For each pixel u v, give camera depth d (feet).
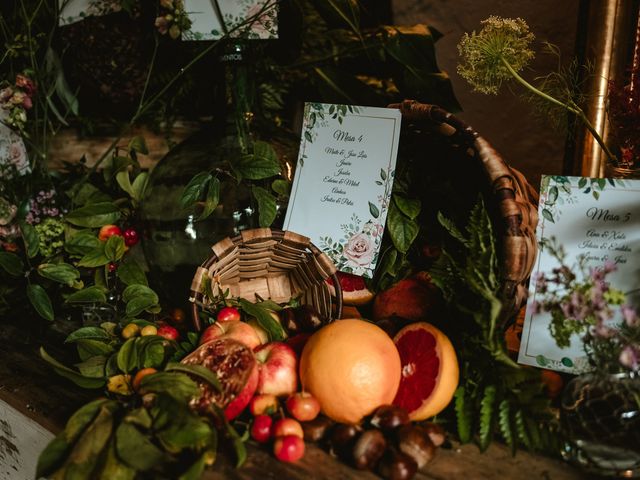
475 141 3.10
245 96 3.92
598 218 3.08
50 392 3.38
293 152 3.94
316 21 4.79
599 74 3.94
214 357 2.92
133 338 3.16
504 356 2.73
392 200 3.63
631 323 2.59
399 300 3.55
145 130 5.13
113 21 4.49
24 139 4.57
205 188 3.73
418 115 3.39
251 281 3.77
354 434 2.69
